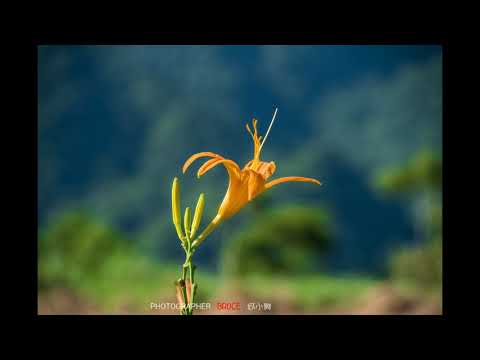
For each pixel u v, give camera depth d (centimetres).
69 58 11588
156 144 10019
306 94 11338
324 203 7569
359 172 9219
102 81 11356
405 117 9606
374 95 10406
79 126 10912
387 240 7912
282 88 11381
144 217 9056
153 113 10675
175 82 11331
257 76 11588
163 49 11788
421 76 9881
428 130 9256
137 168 10162
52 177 10419
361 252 7862
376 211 8256
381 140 9438
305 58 11619
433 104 9569
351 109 10500
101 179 10238
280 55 11719
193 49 11744
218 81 11356
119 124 10838
